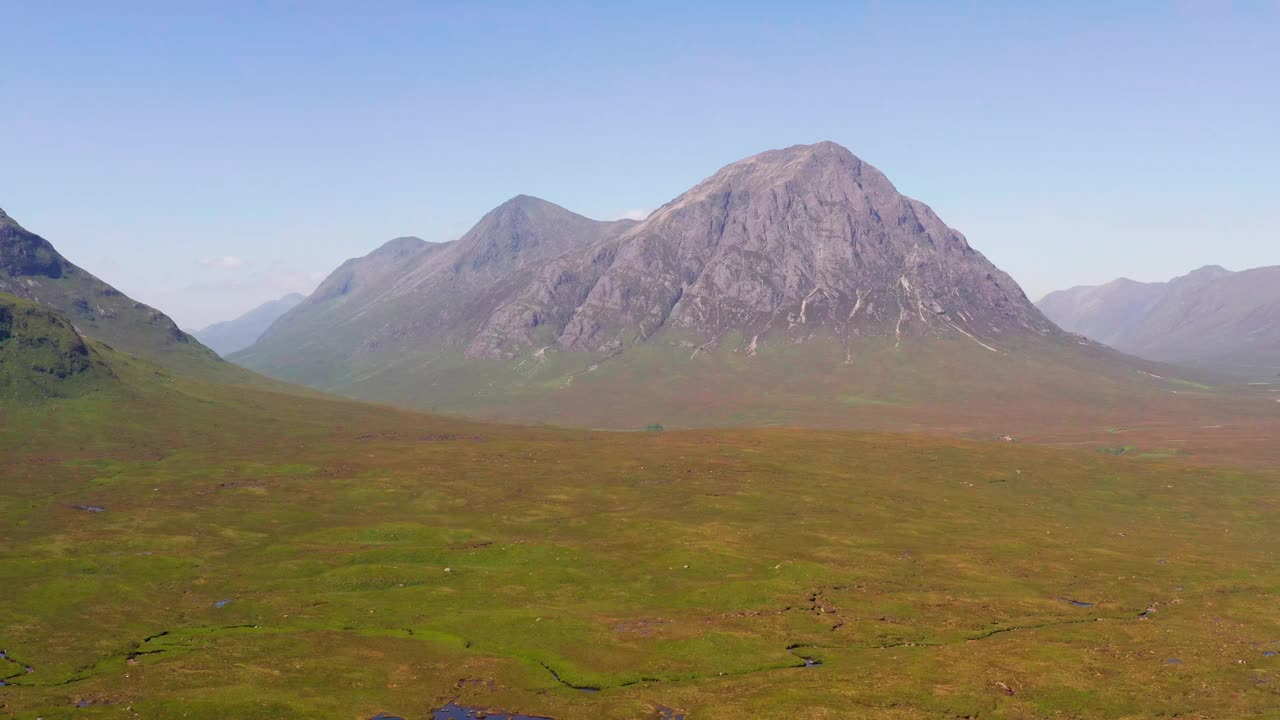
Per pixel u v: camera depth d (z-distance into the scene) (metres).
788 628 102.75
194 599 114.25
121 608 109.25
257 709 77.88
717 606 112.00
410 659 92.12
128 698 79.69
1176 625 104.25
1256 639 98.75
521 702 81.25
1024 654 92.69
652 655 93.81
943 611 110.75
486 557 135.12
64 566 126.19
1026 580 125.88
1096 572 130.62
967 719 75.62
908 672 87.25
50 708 76.94
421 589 119.62
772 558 134.38
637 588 120.25
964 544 146.62
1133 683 83.62
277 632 100.56
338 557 133.88
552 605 112.81
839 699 79.69
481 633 100.94
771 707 78.00
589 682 86.50
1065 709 77.81
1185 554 144.00
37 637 96.81
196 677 85.38
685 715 77.31
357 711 78.88
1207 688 82.25
